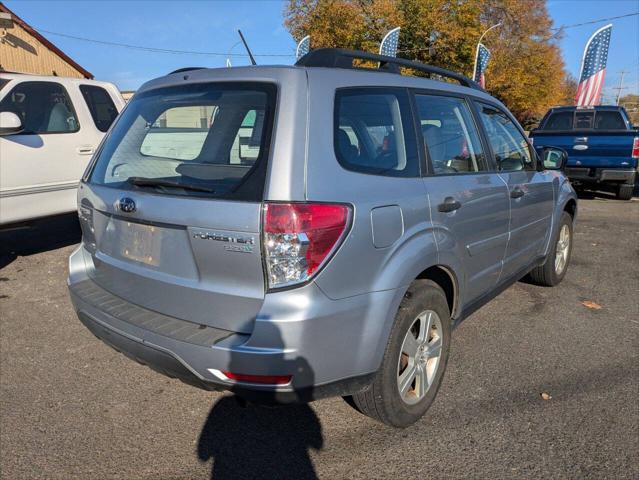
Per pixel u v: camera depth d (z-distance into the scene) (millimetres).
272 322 2248
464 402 3250
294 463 2717
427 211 2885
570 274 5961
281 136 2367
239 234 2289
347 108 2666
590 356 3887
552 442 2859
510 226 3928
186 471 2662
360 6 29203
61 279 5629
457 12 29375
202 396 3346
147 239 2676
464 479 2588
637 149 10484
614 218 9555
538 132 11523
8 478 2592
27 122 5988
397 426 2910
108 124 6910
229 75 2738
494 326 4441
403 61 3287
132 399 3309
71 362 3789
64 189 6281
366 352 2514
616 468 2654
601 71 17547
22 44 22188
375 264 2520
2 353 3922
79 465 2693
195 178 2518
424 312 2910
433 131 3229
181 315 2568
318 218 2273
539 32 44406
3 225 5758
